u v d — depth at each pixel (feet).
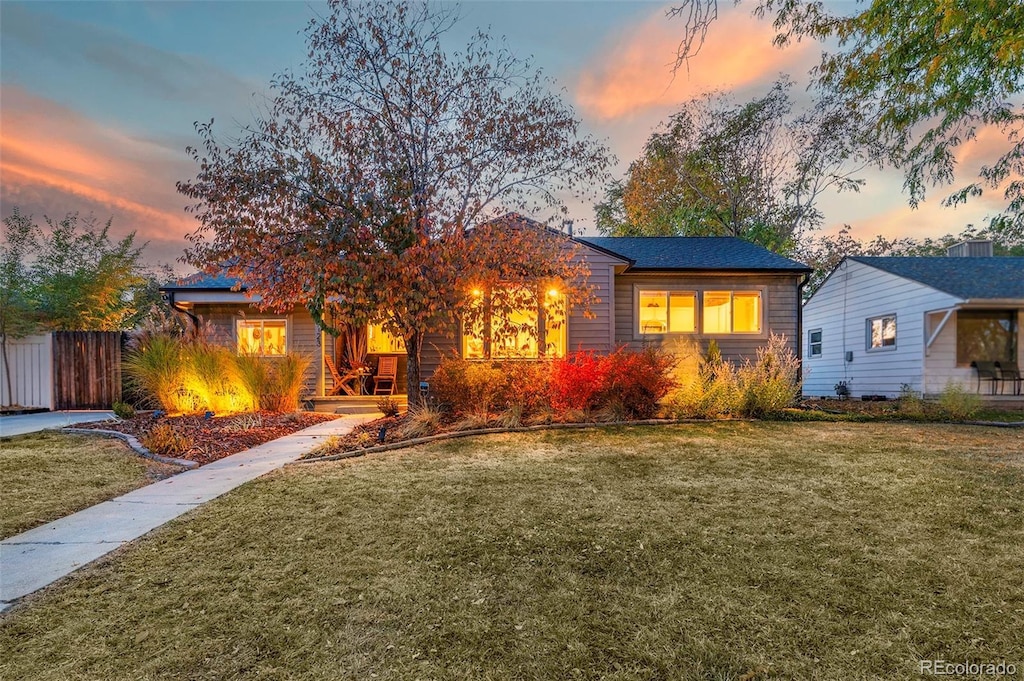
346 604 7.94
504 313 28.12
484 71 26.16
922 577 8.59
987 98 23.27
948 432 23.65
